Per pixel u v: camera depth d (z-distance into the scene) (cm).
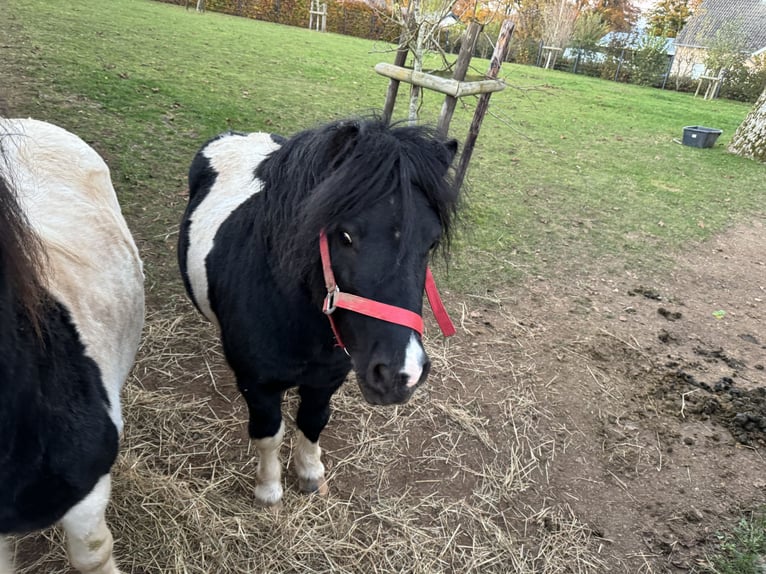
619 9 4050
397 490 271
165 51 980
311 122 747
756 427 343
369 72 1265
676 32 4109
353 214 152
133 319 210
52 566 205
